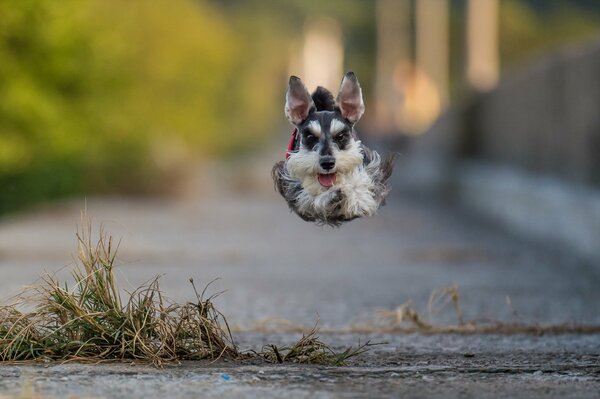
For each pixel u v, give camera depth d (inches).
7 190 1673.2
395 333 708.0
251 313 788.0
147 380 534.3
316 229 1492.4
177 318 604.7
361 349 644.7
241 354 598.9
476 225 1544.0
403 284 963.3
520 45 3634.4
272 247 1258.6
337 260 1148.5
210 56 2650.1
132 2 2319.1
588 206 1122.0
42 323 605.0
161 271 1036.5
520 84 1562.5
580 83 1242.0
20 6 1457.9
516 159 1595.7
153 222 1571.1
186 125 2556.6
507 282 982.4
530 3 4035.4
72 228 1441.9
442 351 642.2
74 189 2000.5
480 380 550.6
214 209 1871.3
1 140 1489.9
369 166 569.6
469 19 2246.6
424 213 1754.4
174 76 2445.9
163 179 2047.2
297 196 565.3
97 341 588.1
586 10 4025.6
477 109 1907.0
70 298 592.4
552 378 557.3
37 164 1695.4
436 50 3464.6
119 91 1898.4
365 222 1590.8
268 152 3868.1
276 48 4328.3
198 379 538.9
